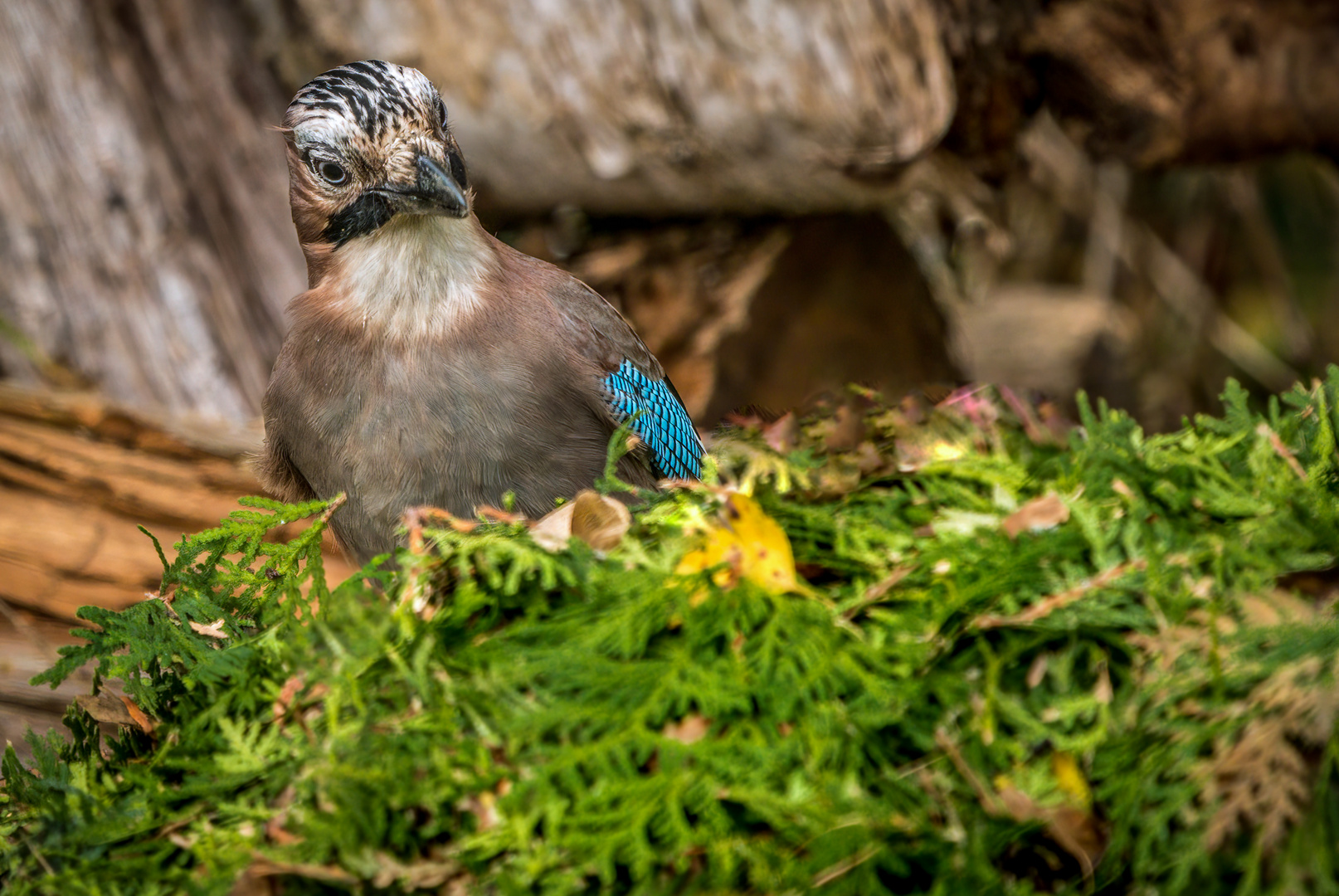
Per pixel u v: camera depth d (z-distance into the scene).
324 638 3.90
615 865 3.32
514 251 6.57
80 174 10.41
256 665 4.09
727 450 4.97
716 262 10.84
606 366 6.15
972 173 11.20
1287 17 11.27
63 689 7.06
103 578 7.76
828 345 11.10
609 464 4.41
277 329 10.72
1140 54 10.93
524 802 3.35
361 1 10.11
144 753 4.27
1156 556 3.59
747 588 3.78
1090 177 15.83
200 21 10.81
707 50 9.28
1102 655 3.48
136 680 4.25
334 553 7.82
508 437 5.75
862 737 3.42
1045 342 15.41
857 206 10.40
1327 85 11.57
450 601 3.96
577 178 10.30
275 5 10.64
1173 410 15.66
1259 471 3.99
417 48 10.05
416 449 5.72
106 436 8.25
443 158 5.89
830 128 9.37
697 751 3.42
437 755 3.47
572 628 3.77
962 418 5.07
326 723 3.74
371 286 5.80
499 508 5.82
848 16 8.94
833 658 3.60
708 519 4.11
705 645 3.68
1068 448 4.82
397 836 3.40
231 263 10.72
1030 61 10.90
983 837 3.23
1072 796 3.27
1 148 10.32
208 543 4.64
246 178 10.80
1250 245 16.64
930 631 3.67
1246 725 3.25
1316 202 16.55
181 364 10.47
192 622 4.52
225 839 3.54
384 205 5.79
